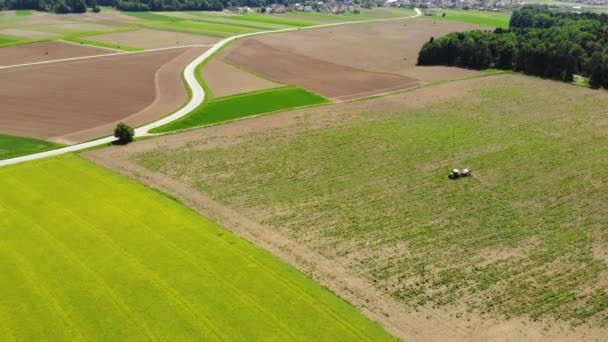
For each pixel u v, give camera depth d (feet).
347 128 312.50
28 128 300.81
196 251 180.14
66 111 334.85
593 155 274.77
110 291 158.92
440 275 171.32
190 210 208.64
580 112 352.69
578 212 214.28
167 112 337.52
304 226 200.44
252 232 195.21
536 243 190.80
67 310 150.71
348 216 208.23
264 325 146.20
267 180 239.71
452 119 334.03
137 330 143.74
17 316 147.95
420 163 261.85
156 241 185.57
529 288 165.48
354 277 169.78
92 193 220.02
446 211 213.46
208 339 140.97
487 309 155.63
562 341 143.23
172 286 161.68
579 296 161.79
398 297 160.56
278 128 311.27
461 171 248.73
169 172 245.86
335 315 150.41
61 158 255.70
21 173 237.04
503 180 243.81
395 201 221.25
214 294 158.40
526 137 301.63
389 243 189.47
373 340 141.18
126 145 278.67
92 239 185.78
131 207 209.15
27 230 190.29
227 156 266.57
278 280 165.37
